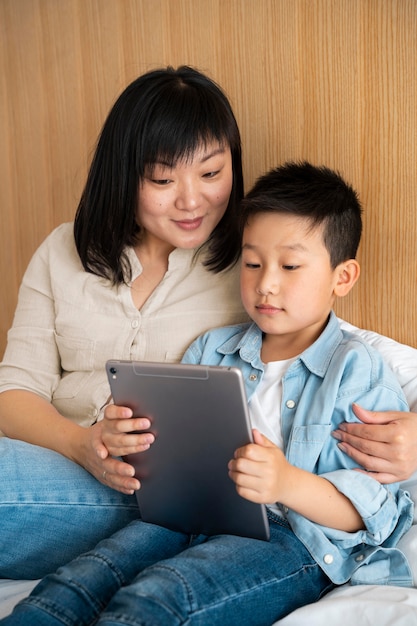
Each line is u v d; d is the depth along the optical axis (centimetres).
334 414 120
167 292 148
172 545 118
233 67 166
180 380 106
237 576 103
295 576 111
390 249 148
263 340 136
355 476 114
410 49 139
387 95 144
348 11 147
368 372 122
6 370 154
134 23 181
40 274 159
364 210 150
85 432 131
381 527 113
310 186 127
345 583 116
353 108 149
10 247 222
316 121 155
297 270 123
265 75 161
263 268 125
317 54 153
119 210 142
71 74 196
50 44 199
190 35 172
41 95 204
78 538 129
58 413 144
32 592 103
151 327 147
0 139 217
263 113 163
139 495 120
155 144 132
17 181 216
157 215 138
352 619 100
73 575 102
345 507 113
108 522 130
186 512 117
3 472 124
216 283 148
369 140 148
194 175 135
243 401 103
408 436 114
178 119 132
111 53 187
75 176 202
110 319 149
